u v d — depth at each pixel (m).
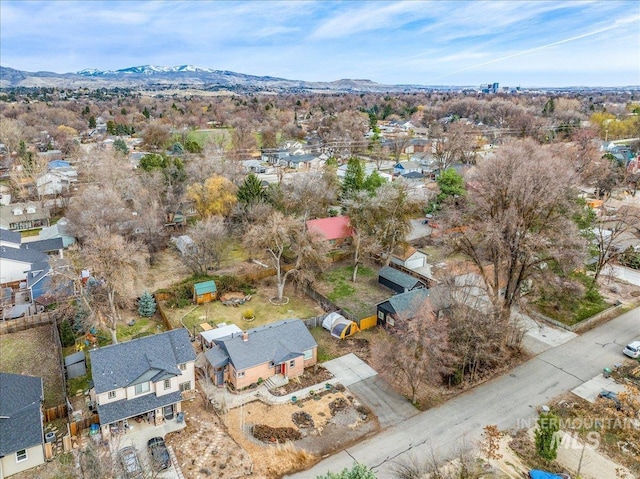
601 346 42.97
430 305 39.69
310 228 58.28
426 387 37.09
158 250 65.00
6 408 30.09
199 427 32.53
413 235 70.69
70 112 184.38
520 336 41.41
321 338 44.59
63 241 64.25
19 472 28.48
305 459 29.55
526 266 40.53
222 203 68.69
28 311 48.88
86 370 39.53
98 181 81.12
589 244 51.12
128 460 27.72
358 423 32.94
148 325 47.09
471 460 27.56
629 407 31.86
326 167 85.56
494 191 40.28
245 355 37.22
